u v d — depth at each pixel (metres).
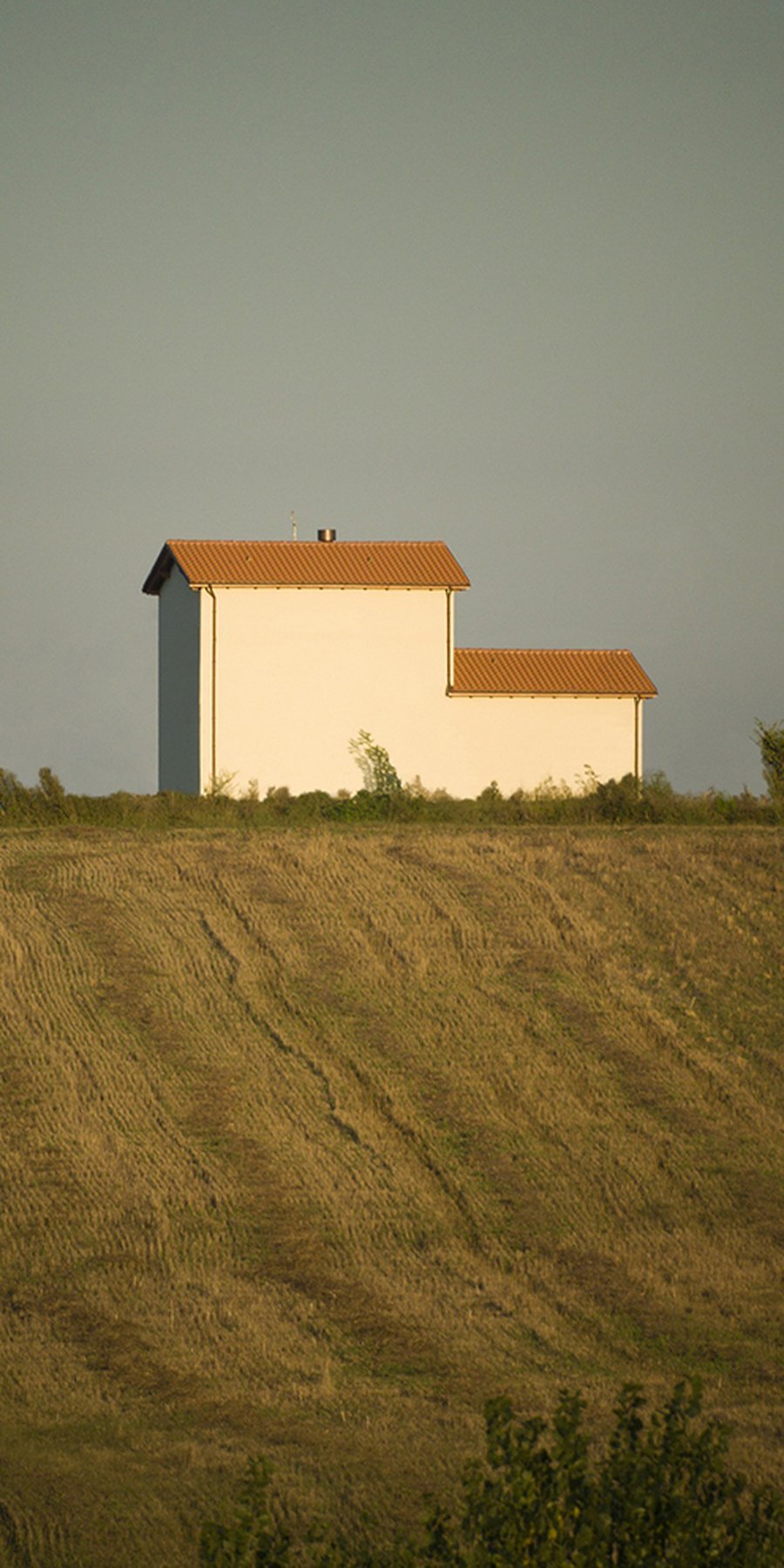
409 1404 63.25
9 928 134.12
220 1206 87.94
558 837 167.50
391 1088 104.25
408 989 122.12
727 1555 33.91
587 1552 32.81
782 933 137.38
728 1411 62.16
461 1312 74.94
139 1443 58.34
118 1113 100.31
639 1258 81.94
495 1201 89.50
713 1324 73.69
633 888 148.00
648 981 125.38
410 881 149.38
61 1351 69.38
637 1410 61.81
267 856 156.88
